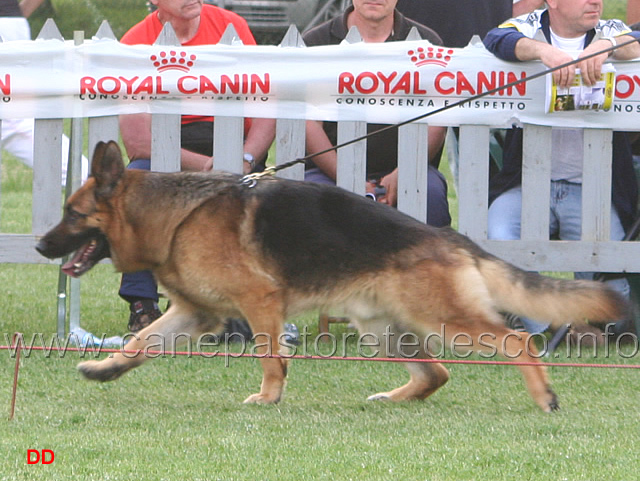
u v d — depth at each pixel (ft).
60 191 36.01
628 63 35.55
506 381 31.63
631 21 45.39
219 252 27.86
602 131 36.01
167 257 28.50
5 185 75.36
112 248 29.17
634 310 38.24
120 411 26.91
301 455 22.57
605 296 27.86
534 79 35.65
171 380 31.07
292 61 35.60
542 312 28.12
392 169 38.68
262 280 27.89
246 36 41.24
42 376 30.83
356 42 35.88
